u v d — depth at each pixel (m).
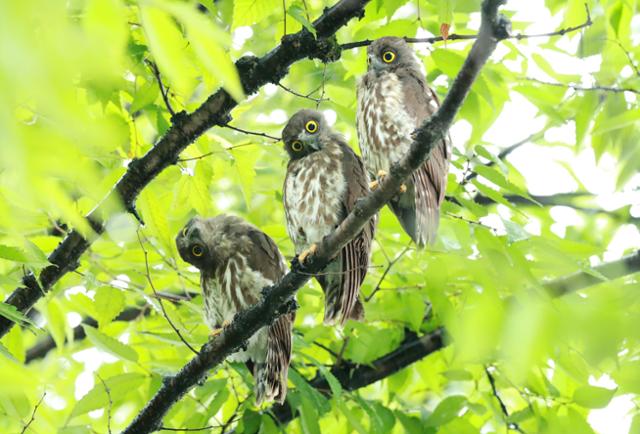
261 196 16.05
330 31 8.80
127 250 10.66
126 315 13.20
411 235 10.88
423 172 9.98
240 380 12.02
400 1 9.11
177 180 10.42
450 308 7.70
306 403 10.09
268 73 8.83
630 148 11.66
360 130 11.73
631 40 13.01
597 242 12.36
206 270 11.33
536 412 10.88
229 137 12.27
